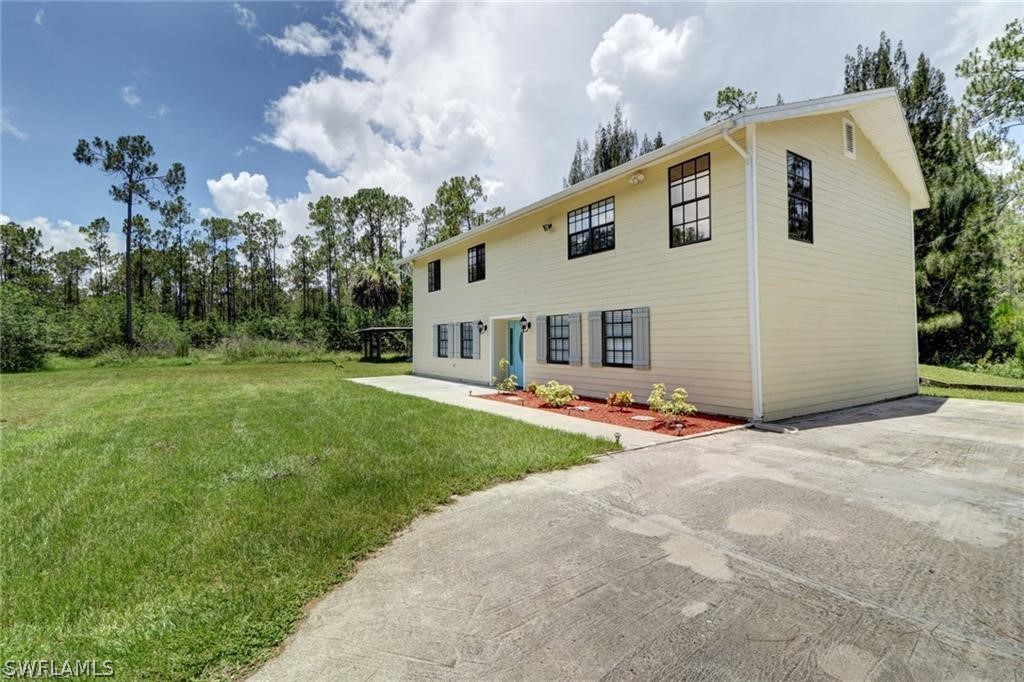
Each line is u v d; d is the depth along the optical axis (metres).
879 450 5.55
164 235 43.56
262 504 3.94
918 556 2.92
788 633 2.17
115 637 2.21
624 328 9.69
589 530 3.38
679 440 6.14
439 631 2.23
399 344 30.61
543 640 2.14
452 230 36.00
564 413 8.48
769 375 7.29
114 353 25.69
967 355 15.53
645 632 2.19
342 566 2.89
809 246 8.15
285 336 33.66
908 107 16.55
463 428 6.93
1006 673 1.89
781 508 3.73
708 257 7.83
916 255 16.08
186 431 7.11
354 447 5.89
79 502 4.10
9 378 17.34
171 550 3.12
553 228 11.39
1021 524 3.38
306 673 1.95
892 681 1.85
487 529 3.43
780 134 7.71
